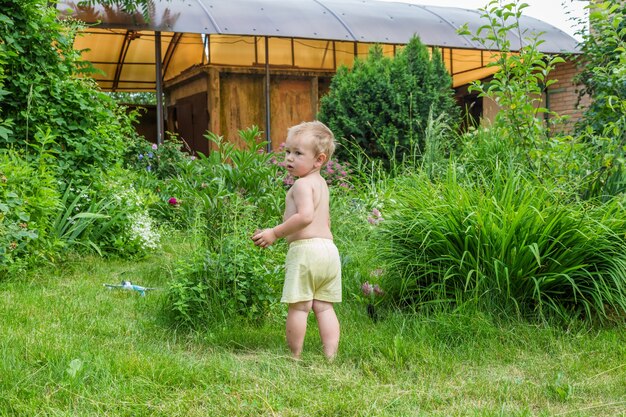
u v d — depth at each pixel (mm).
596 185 4766
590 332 3684
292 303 3217
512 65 5320
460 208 4160
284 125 14984
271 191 6719
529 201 4066
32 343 3066
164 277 5168
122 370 2787
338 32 13391
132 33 14438
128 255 6160
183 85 16016
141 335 3508
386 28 14000
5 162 5355
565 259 3930
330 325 3295
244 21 12781
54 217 5805
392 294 4316
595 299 3744
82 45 15117
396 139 9969
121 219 6246
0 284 4570
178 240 7191
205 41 14203
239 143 14617
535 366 3125
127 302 4277
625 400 2672
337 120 10305
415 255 4230
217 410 2406
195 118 15422
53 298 4234
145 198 7164
